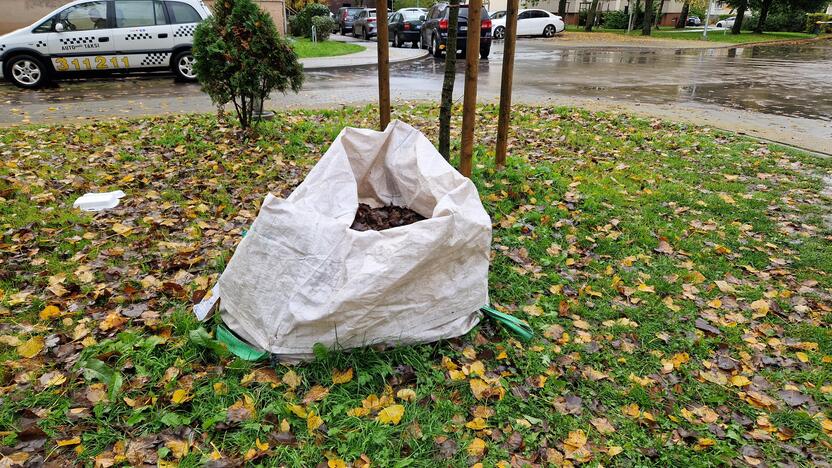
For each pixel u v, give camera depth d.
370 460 2.29
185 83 11.80
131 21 11.52
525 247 4.19
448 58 4.59
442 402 2.59
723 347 3.14
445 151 4.90
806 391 2.83
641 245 4.35
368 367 2.72
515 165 5.81
